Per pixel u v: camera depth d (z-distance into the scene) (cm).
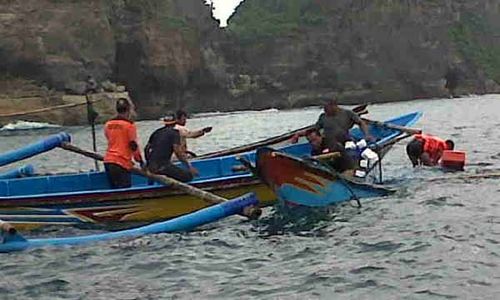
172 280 1009
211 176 1616
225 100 10525
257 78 11906
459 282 931
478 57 14700
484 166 2048
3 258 1146
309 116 8219
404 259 1048
